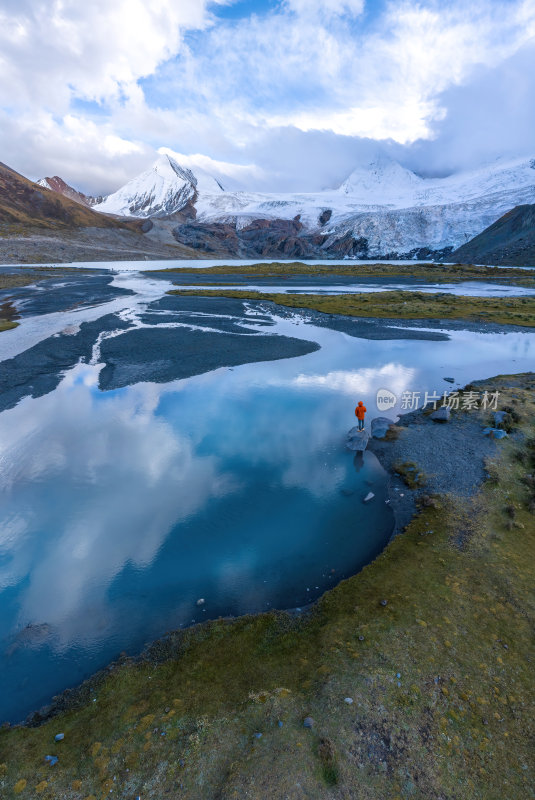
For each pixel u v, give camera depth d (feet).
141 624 45.19
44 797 27.96
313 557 54.90
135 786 28.22
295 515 63.93
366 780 27.78
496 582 45.75
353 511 64.23
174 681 36.86
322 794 26.89
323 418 99.86
